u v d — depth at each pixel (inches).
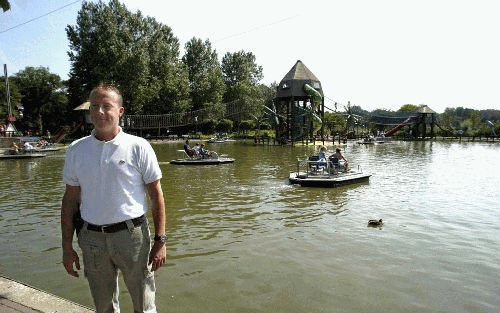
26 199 542.9
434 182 692.1
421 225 398.3
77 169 118.4
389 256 304.5
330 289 244.7
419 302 227.6
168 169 884.0
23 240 350.0
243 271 273.9
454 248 324.5
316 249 321.4
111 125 116.3
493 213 450.9
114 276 126.5
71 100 2304.4
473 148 1711.4
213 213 450.6
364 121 2871.6
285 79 1899.6
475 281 257.3
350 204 499.8
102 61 2135.8
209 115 2669.8
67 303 169.2
